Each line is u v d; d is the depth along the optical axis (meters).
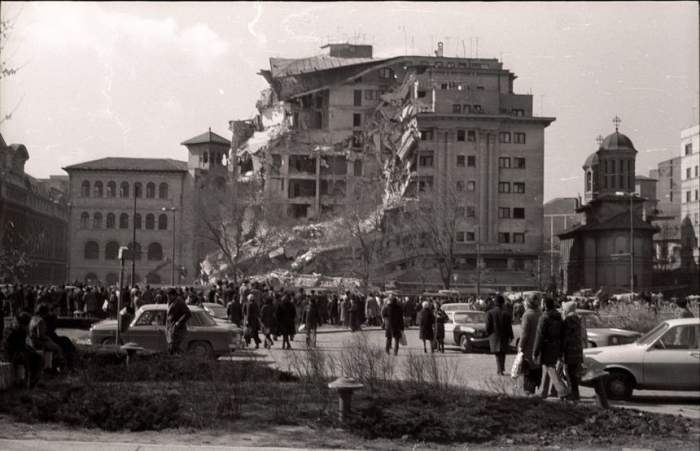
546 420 13.95
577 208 121.19
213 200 106.50
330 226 106.38
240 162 130.50
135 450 10.73
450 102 104.06
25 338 16.39
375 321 51.09
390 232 92.06
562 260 119.69
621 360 18.77
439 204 91.00
